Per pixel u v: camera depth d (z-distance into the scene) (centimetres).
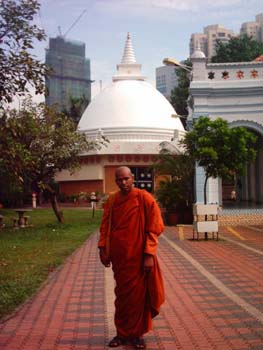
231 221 2003
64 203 4472
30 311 706
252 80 2050
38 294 815
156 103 4572
